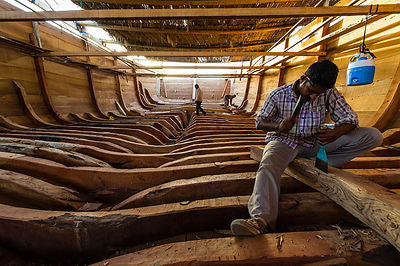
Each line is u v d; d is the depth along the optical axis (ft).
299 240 3.56
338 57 14.38
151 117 22.66
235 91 44.37
